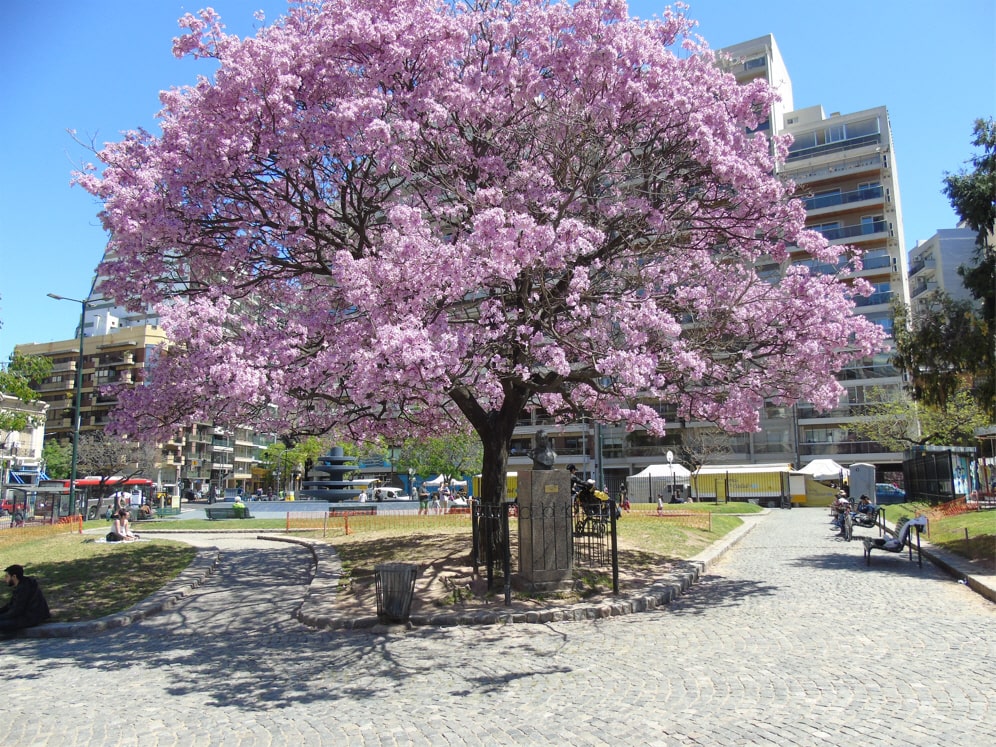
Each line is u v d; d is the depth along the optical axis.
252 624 9.84
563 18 10.70
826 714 5.11
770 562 14.46
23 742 5.20
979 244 16.06
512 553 13.30
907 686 5.68
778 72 57.28
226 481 84.50
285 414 10.89
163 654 8.19
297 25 11.58
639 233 11.47
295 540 20.12
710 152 10.23
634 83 10.28
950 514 21.70
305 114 10.17
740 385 11.38
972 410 35.38
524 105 11.33
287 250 11.52
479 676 6.66
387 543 16.08
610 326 10.61
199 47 10.59
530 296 10.53
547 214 10.66
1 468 46.97
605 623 8.94
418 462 42.66
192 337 9.09
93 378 69.12
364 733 5.20
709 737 4.76
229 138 10.00
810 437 56.00
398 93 10.56
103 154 10.73
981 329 16.42
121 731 5.41
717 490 46.38
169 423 10.37
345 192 11.29
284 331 9.88
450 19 10.50
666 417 56.25
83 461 50.97
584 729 5.05
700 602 10.16
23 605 9.51
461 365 9.22
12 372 22.02
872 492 31.12
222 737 5.21
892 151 55.84
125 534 19.23
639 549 14.48
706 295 12.07
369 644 8.24
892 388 51.31
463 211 10.87
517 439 63.88
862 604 9.44
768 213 11.12
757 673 6.28
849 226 55.78
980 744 4.41
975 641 7.12
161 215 9.84
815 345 10.57
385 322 8.51
